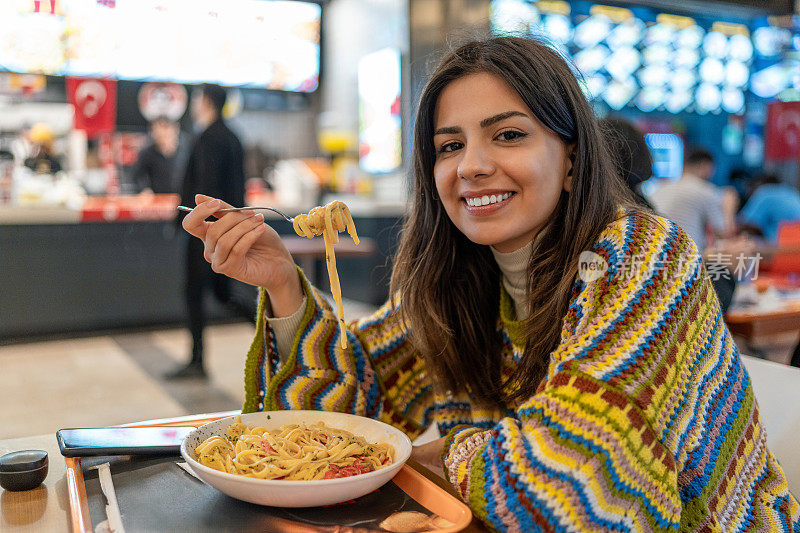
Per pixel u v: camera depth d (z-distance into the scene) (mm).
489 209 917
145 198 5562
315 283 5469
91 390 3664
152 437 958
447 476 834
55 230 5047
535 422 735
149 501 787
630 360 743
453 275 1071
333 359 1072
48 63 5484
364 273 5527
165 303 5453
